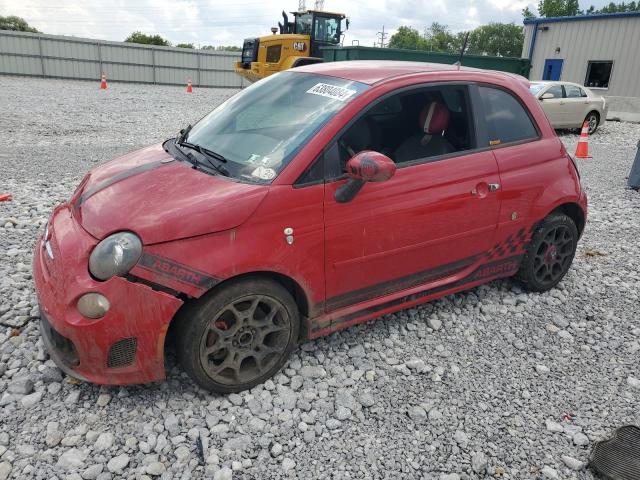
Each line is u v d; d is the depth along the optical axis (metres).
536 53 23.94
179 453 2.56
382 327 3.84
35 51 30.09
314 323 3.21
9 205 6.04
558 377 3.39
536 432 2.89
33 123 12.44
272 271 2.88
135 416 2.79
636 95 20.92
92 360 2.64
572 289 4.65
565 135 15.77
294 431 2.79
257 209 2.80
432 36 80.19
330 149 3.08
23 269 4.37
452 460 2.66
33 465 2.45
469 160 3.67
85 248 2.64
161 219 2.65
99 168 3.58
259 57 19.77
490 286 4.58
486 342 3.75
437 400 3.10
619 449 2.73
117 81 32.78
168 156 3.41
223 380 2.94
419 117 3.55
